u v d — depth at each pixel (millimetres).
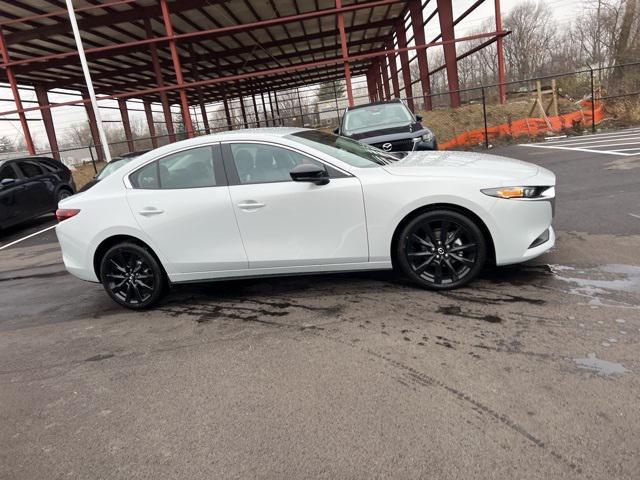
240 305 4227
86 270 4500
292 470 2150
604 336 2928
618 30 24891
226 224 4047
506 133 14586
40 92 27203
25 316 4824
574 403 2359
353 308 3814
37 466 2412
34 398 3105
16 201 10039
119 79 30172
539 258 4371
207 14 19750
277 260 4027
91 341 3922
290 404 2652
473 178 3662
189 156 4195
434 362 2889
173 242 4188
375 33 29281
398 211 3732
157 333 3889
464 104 19406
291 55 30844
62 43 20984
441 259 3820
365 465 2125
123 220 4262
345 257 3920
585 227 5137
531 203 3627
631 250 4305
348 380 2818
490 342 3029
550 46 45031
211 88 36375
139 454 2402
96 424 2715
